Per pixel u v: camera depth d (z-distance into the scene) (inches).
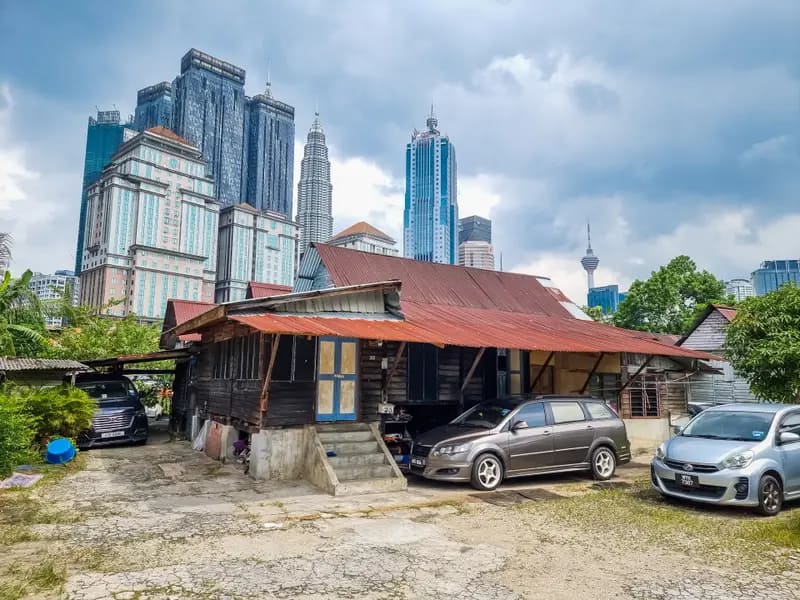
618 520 297.0
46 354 785.6
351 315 457.4
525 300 724.0
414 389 521.3
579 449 418.3
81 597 184.7
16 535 254.5
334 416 443.8
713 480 309.9
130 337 997.2
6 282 711.7
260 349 420.8
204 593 190.2
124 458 507.5
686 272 1391.5
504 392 584.4
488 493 369.1
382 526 281.9
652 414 687.7
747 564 228.2
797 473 327.9
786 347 504.4
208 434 550.0
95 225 4761.3
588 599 190.7
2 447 386.9
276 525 280.2
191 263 4813.0
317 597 188.7
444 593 194.1
